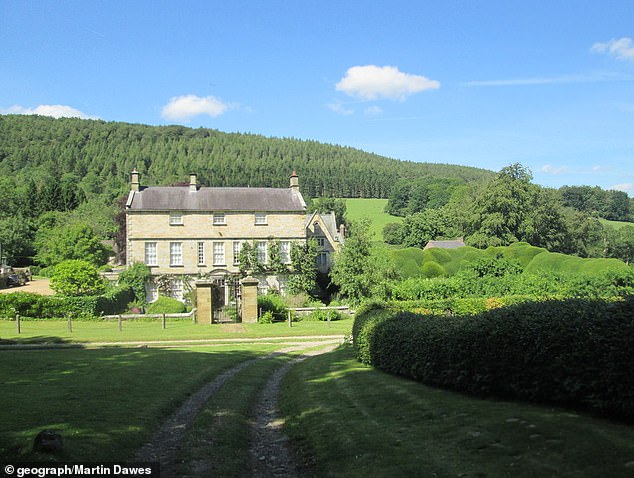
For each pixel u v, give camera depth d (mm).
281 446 10000
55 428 9070
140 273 47156
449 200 115688
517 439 8102
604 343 8609
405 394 12266
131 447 8781
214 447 9344
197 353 21797
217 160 147750
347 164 167125
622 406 8312
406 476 7250
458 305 28875
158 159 146375
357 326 19422
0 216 85375
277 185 132125
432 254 55844
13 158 141000
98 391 12547
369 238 42469
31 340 25953
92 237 61250
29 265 76062
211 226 49969
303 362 20562
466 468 7270
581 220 84875
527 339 10211
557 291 35656
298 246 51094
